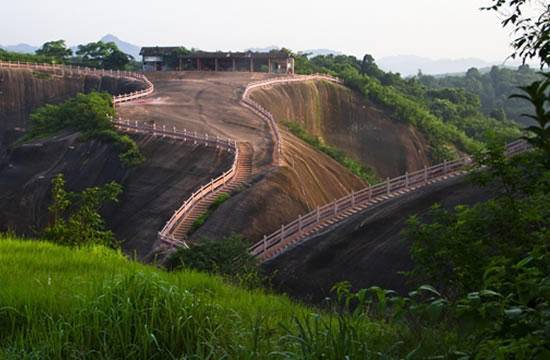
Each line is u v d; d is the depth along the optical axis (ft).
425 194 95.66
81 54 398.21
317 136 283.38
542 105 14.19
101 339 24.41
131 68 397.39
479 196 84.79
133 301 25.75
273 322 28.76
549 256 18.21
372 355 21.59
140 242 139.44
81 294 28.04
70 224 74.49
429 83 601.62
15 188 188.44
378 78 426.92
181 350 24.41
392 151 294.87
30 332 25.30
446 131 311.88
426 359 20.86
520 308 14.69
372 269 80.64
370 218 96.07
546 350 13.38
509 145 88.07
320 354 20.66
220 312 26.78
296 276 88.07
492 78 606.55
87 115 206.18
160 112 225.15
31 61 341.00
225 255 78.69
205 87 285.43
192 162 163.94
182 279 37.06
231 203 134.82
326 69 385.70
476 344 16.85
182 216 132.57
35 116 229.86
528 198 29.17
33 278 32.17
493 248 28.71
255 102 266.57
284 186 146.20
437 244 30.68
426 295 39.22
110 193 116.37
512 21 25.96
